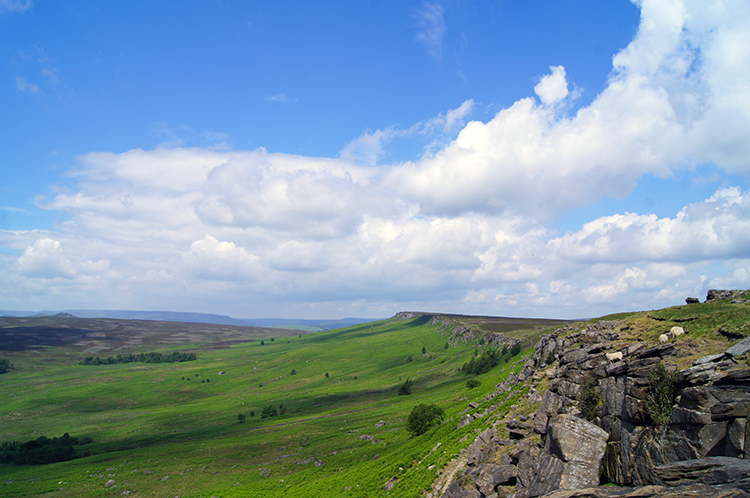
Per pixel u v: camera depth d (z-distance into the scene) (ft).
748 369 80.38
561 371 141.59
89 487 391.86
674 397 91.04
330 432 510.58
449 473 170.50
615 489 82.12
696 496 66.64
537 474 105.19
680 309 150.71
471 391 454.81
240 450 483.10
